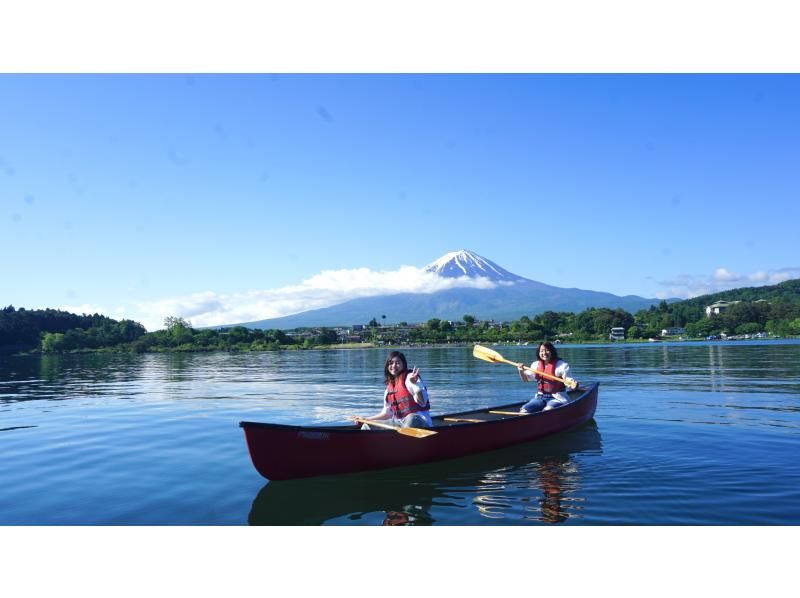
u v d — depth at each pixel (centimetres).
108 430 962
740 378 1744
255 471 655
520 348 7294
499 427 760
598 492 545
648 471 616
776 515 472
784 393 1311
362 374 2553
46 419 1116
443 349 8575
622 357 3706
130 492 575
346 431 632
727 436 801
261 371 2994
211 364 4153
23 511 521
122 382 2197
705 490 540
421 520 488
